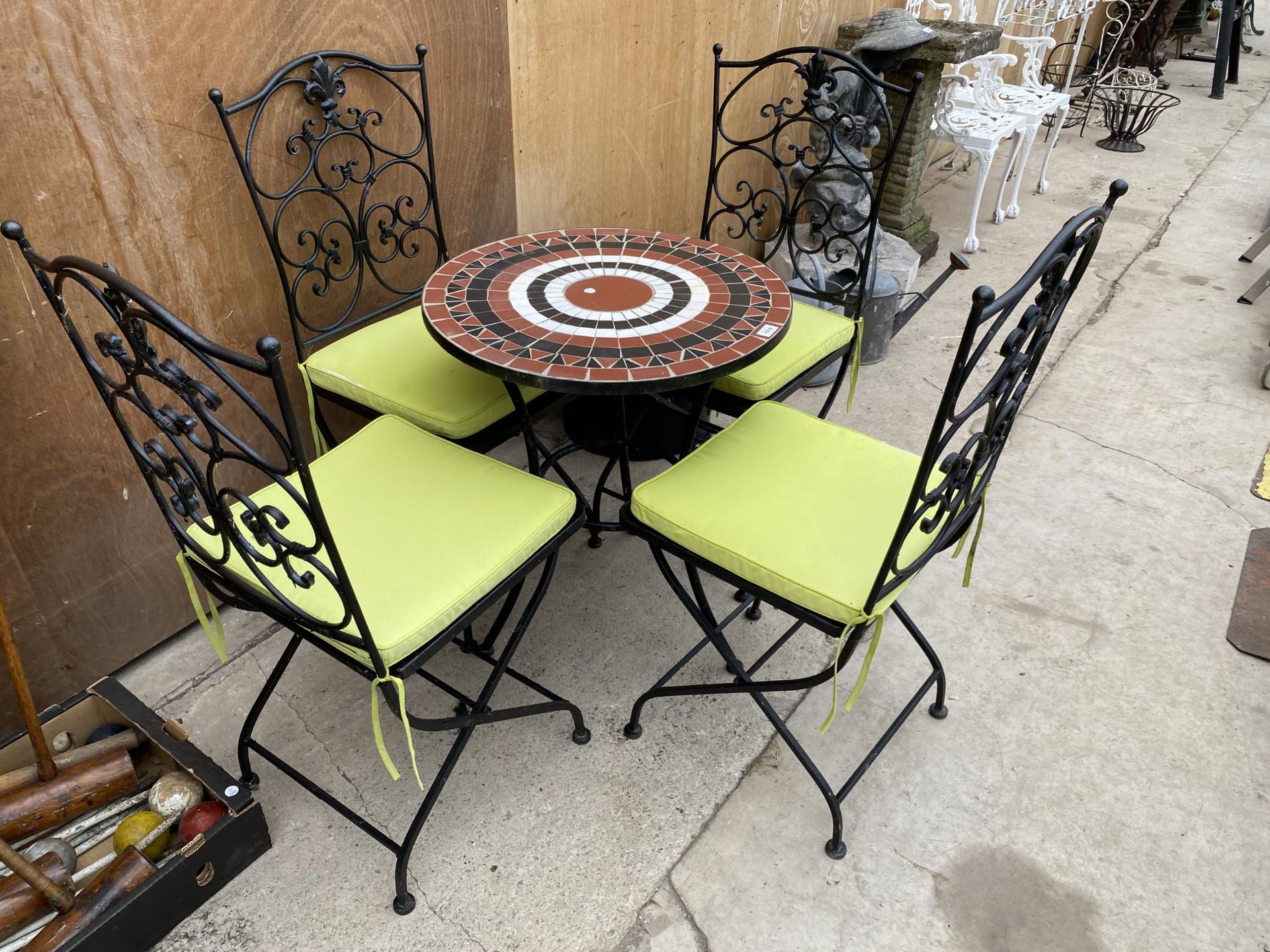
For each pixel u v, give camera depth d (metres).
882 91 3.64
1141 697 2.00
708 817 1.72
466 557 1.45
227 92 1.72
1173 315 3.64
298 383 2.14
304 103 1.89
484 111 2.29
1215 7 8.53
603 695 1.96
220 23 1.67
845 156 2.19
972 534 2.47
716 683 1.90
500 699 1.94
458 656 2.04
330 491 1.59
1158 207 4.69
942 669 1.92
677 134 3.01
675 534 1.56
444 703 1.93
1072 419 2.98
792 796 1.76
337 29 1.88
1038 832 1.72
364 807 1.71
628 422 2.61
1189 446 2.86
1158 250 4.21
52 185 1.53
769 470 1.67
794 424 1.82
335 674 1.99
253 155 1.83
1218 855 1.69
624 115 2.74
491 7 2.17
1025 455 2.80
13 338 1.55
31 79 1.44
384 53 1.99
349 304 2.21
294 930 1.51
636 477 2.63
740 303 1.76
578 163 2.67
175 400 1.87
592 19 2.46
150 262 1.73
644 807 1.73
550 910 1.56
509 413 1.94
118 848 1.51
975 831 1.71
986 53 3.62
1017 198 4.69
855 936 1.54
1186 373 3.25
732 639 2.12
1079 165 5.29
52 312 1.59
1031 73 4.58
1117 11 6.85
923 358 3.30
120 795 1.61
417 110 2.03
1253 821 1.75
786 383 2.08
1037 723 1.93
